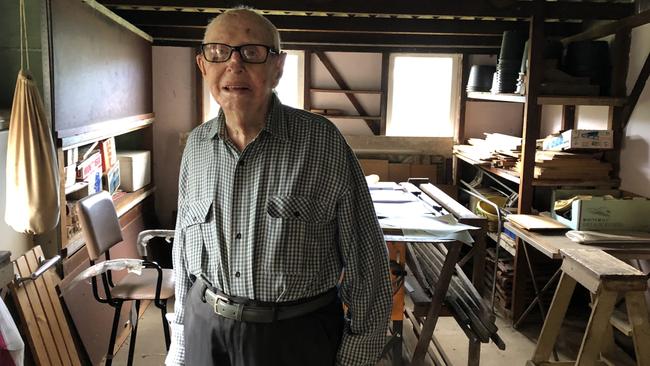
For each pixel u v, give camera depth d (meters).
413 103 5.19
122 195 4.11
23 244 2.68
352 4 3.29
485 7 3.31
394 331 2.66
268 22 1.35
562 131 4.01
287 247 1.33
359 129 5.25
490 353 3.35
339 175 1.37
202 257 1.44
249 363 1.37
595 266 2.31
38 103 2.39
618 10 3.38
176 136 5.02
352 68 5.13
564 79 3.52
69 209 2.92
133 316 2.78
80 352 2.89
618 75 3.54
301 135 1.37
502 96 3.87
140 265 2.58
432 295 2.50
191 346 1.48
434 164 5.14
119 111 3.78
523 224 3.28
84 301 3.05
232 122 1.37
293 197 1.33
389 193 3.03
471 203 4.61
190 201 1.48
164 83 4.96
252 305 1.37
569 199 3.45
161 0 3.35
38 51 2.65
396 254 2.59
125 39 3.91
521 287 3.71
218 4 3.34
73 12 2.90
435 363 2.86
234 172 1.37
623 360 2.90
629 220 3.09
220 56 1.30
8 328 1.99
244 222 1.36
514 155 3.82
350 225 1.39
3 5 2.69
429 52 4.97
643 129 3.37
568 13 3.35
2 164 2.48
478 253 2.46
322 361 1.42
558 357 3.28
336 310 1.47
